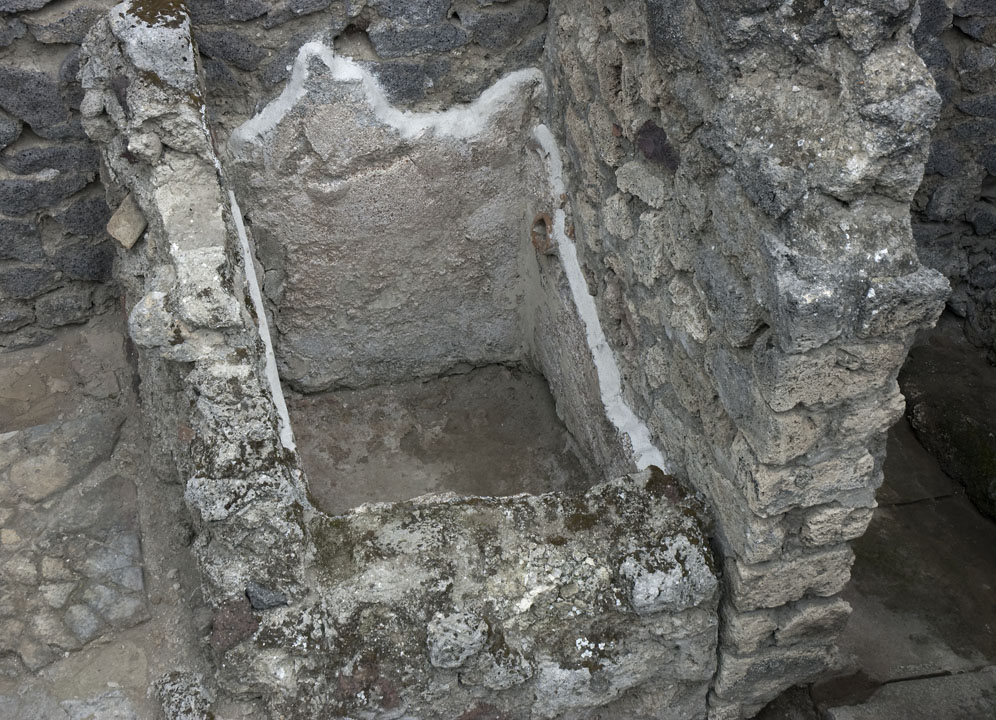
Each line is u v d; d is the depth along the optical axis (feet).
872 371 6.57
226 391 7.52
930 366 12.28
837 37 6.05
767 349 6.56
